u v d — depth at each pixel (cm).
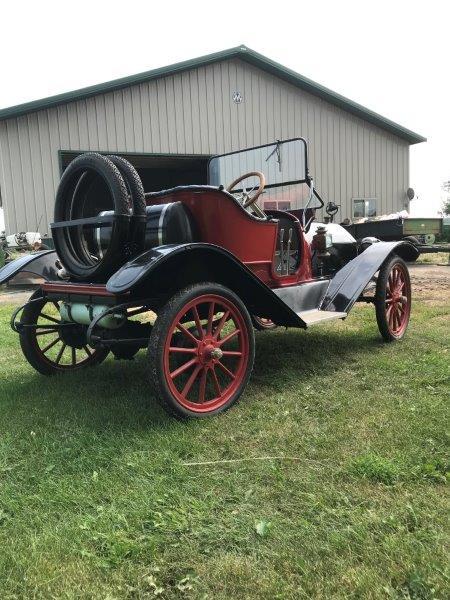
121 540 164
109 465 218
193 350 269
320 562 152
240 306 286
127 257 282
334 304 377
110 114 1250
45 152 1183
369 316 529
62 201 301
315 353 388
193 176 2062
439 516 173
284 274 376
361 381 321
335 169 1577
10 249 1069
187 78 1338
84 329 335
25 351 348
